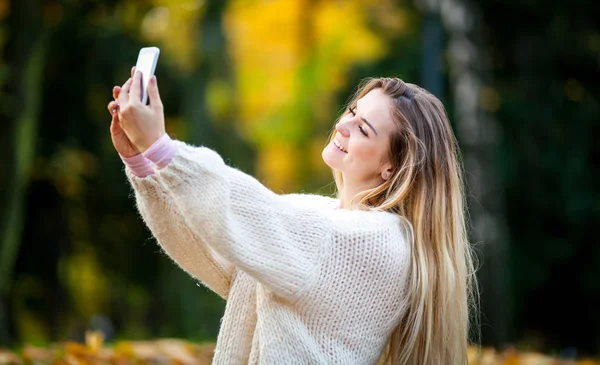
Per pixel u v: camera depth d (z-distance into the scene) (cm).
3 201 1324
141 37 1723
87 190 1722
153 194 358
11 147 1324
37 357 588
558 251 1797
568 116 1773
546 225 1812
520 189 1780
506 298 1633
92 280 1822
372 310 360
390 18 2059
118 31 1648
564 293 1853
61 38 1592
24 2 1322
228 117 1892
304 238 346
